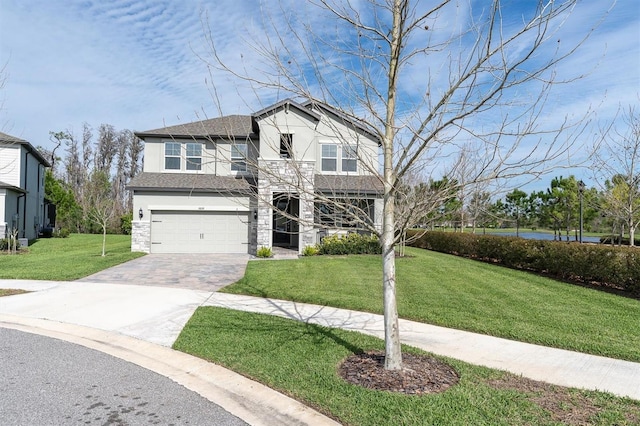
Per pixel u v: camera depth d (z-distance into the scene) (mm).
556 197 22391
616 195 14773
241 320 6906
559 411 3656
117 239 27422
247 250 18906
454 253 18422
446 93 3961
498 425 3367
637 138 13688
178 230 18641
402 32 4246
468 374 4504
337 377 4387
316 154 17250
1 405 3908
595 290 9805
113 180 50281
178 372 4766
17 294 9195
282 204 20391
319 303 8344
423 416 3508
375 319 7129
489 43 3664
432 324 6848
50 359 5242
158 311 7660
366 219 4891
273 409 3779
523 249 13227
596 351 5426
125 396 4133
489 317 7168
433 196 4297
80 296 8984
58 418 3650
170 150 19547
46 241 25312
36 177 27375
